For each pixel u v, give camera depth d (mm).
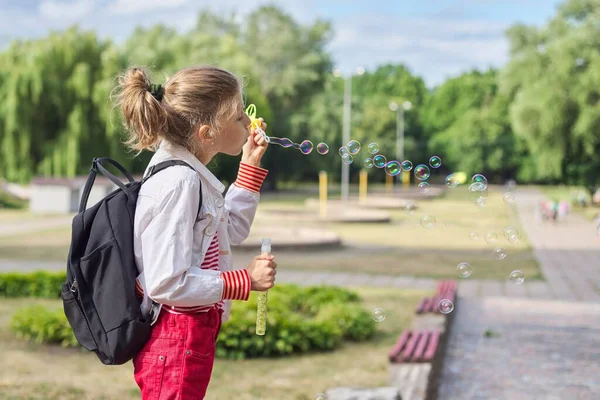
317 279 13078
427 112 80125
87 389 5496
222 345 6797
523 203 44031
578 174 39312
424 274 13984
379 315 4785
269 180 54125
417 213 33438
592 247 20109
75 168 32594
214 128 2252
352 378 6172
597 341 8250
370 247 19031
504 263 16031
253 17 51281
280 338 6992
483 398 6035
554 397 6051
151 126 2201
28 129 32188
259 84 48594
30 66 32375
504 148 68125
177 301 2086
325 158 52062
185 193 2133
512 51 36375
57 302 9656
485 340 8289
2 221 25016
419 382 5285
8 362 6258
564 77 33031
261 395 5570
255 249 16453
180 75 2271
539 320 9523
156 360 2148
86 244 2186
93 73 34156
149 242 2100
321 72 52000
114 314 2098
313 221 26531
